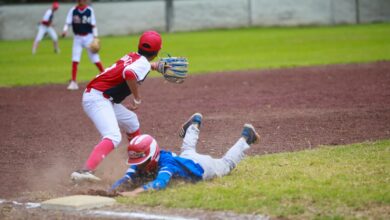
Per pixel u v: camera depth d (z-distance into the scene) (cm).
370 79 3994
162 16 9500
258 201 1492
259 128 2544
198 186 1652
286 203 1475
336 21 9638
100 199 1566
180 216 1428
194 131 1775
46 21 6750
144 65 1788
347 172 1733
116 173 1908
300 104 3169
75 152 2236
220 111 3053
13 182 1823
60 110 3253
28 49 7488
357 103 3111
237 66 5166
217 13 9656
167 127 2669
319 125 2561
